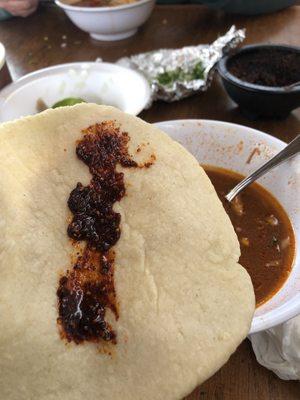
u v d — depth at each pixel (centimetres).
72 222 16
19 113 32
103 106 18
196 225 16
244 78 33
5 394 13
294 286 19
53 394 13
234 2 49
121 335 14
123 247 15
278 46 35
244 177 26
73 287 15
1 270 14
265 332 19
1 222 15
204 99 36
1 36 51
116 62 43
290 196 24
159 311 14
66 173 16
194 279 15
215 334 14
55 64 44
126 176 17
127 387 13
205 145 27
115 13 44
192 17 52
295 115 33
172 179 17
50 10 56
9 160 15
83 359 14
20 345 13
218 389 18
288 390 18
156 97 35
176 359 13
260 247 23
